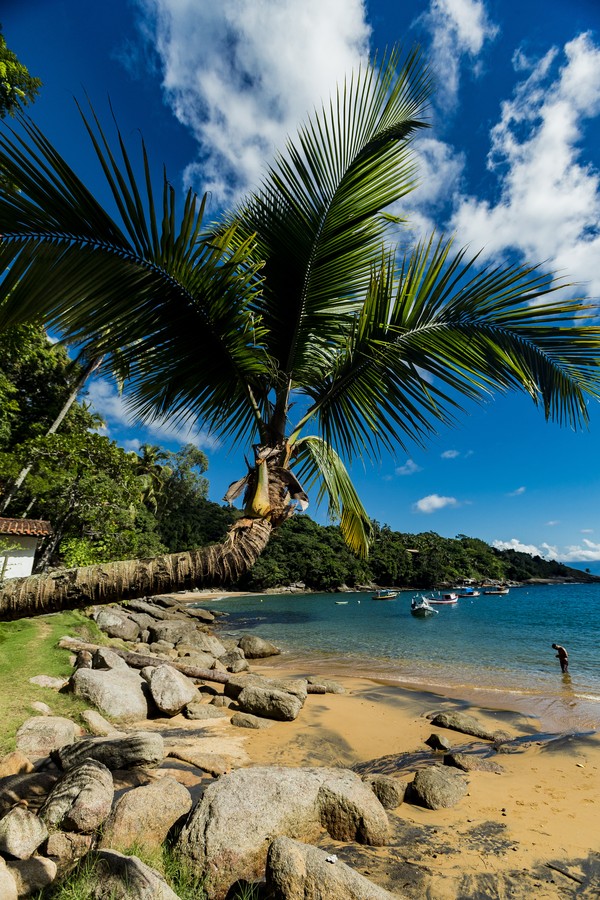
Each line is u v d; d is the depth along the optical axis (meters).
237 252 2.22
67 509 14.40
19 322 2.05
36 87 7.09
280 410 2.68
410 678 12.28
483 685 11.34
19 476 14.38
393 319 2.71
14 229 1.87
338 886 2.76
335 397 3.20
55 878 2.79
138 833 3.34
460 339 2.80
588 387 2.91
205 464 55.38
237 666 12.51
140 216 1.98
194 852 3.20
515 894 3.17
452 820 4.36
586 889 3.23
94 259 2.05
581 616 30.02
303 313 3.13
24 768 4.27
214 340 2.49
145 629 16.72
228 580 1.81
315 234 3.00
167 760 5.48
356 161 3.05
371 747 6.96
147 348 2.39
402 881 3.27
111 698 6.99
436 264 2.69
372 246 3.19
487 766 5.91
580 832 4.11
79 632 11.77
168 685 7.80
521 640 19.44
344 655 16.31
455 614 32.72
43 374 18.11
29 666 7.74
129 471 14.95
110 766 4.57
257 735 7.04
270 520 2.09
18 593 1.60
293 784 3.94
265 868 3.13
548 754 6.49
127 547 14.41
